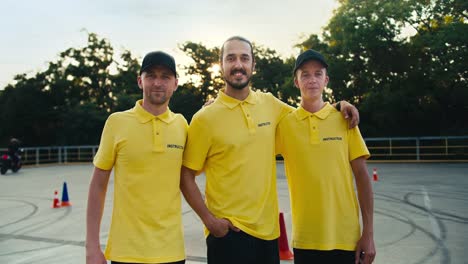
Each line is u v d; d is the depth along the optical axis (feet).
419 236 19.30
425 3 71.46
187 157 9.30
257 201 8.93
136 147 8.53
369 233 9.15
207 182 9.45
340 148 9.29
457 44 64.69
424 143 71.46
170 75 8.82
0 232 22.91
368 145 75.61
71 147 87.04
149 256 8.23
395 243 18.15
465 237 18.90
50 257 17.63
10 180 52.21
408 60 74.18
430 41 66.74
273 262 9.08
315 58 9.44
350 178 9.41
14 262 16.98
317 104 9.54
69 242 20.27
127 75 121.29
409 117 75.20
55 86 113.60
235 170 8.94
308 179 9.25
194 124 9.24
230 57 9.21
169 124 8.93
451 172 47.62
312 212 9.21
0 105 115.55
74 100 114.01
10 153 62.95
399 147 68.18
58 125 111.65
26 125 111.14
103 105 119.34
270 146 9.34
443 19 71.77
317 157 9.22
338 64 76.84
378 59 76.64
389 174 47.37
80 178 53.42
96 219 8.63
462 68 65.05
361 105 76.38
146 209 8.42
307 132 9.37
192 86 116.88
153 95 8.70
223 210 8.93
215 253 8.97
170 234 8.54
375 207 27.09
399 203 28.32
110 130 8.79
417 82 73.26
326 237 9.04
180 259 8.64
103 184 8.84
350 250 9.13
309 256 9.22
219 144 9.02
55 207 30.81
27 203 33.42
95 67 120.47
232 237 8.77
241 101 9.32
